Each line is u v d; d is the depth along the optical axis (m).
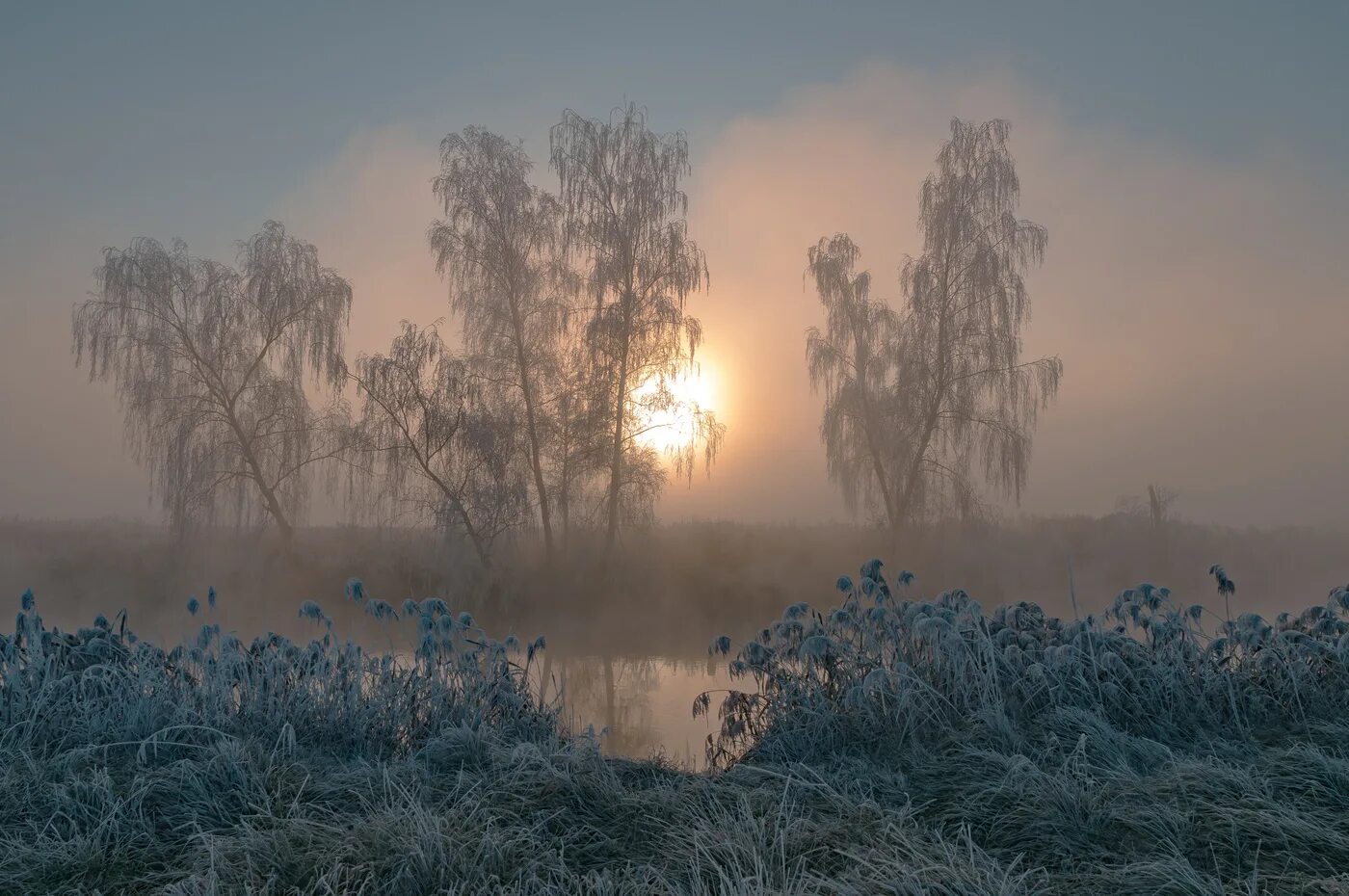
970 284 22.03
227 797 4.44
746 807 4.20
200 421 21.98
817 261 23.98
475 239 20.61
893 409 22.38
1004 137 22.55
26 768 4.86
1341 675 6.44
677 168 21.20
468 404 19.64
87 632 7.17
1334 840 3.59
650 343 20.70
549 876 3.61
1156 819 3.93
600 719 9.06
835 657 6.73
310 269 23.14
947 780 4.86
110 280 21.84
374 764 5.36
